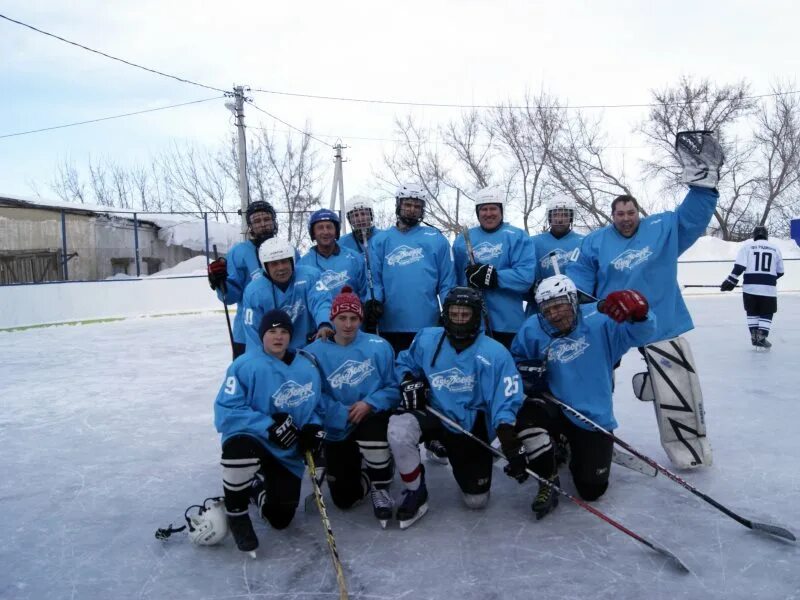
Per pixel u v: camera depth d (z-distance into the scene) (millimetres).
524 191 27172
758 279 7965
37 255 17641
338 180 26266
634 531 3057
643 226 3943
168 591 2654
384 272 4395
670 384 3814
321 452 3402
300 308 3953
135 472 4074
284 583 2697
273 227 4582
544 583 2623
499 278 4254
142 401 6074
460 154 27109
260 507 3205
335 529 3195
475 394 3285
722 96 26312
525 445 3326
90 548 3041
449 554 2895
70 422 5336
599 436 3369
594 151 26281
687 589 2547
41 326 12719
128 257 19891
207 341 10500
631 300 3145
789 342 8633
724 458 3965
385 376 3443
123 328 12586
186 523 3297
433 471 4023
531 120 26156
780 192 27344
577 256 4227
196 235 21500
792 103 26672
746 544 2898
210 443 4672
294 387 3170
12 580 2758
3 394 6508
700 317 12062
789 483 3541
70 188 31438
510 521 3227
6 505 3562
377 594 2582
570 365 3436
